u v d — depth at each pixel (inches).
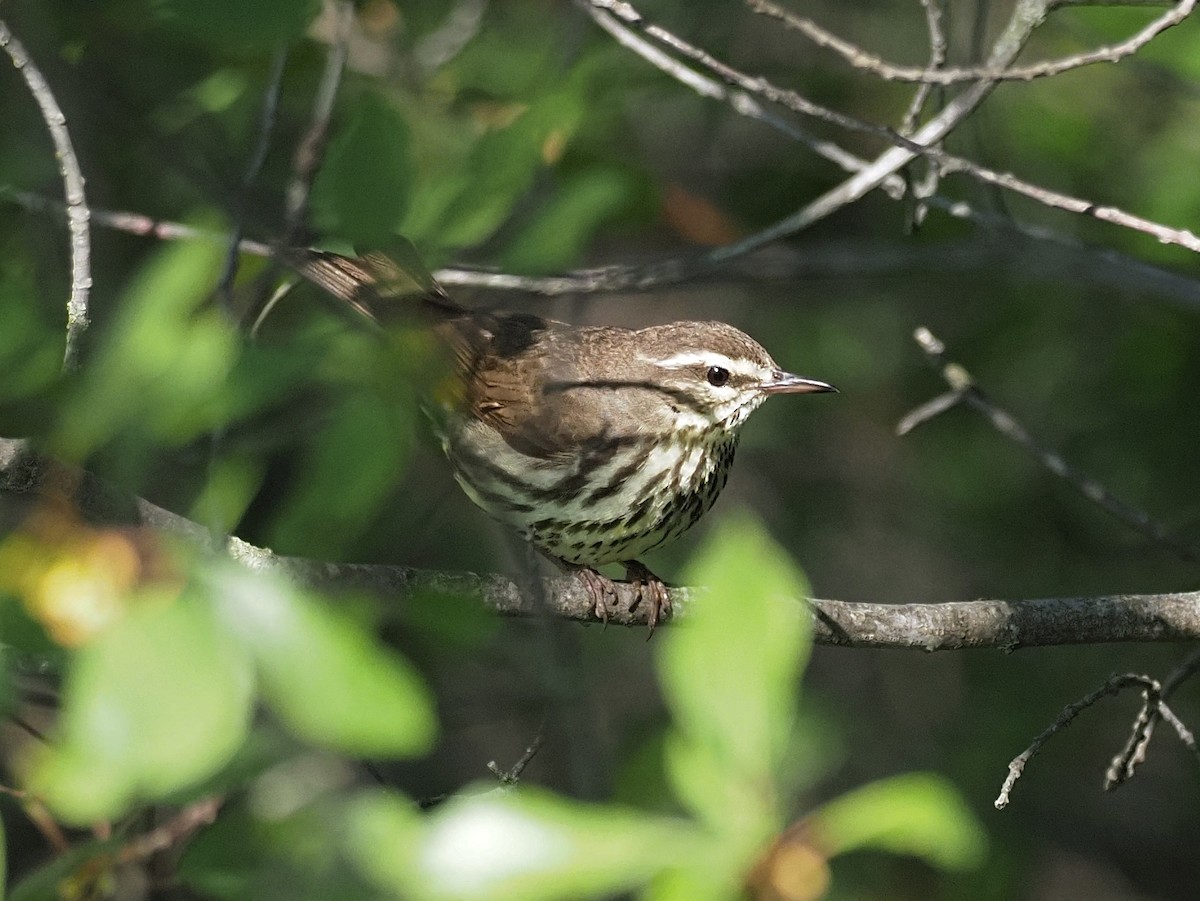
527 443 453.7
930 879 612.7
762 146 658.8
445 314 449.4
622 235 562.6
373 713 167.2
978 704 670.5
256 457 332.2
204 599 170.6
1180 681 410.9
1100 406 660.1
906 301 687.1
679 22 608.1
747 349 474.0
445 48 546.3
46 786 181.2
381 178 279.7
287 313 406.3
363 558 443.5
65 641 181.2
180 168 395.9
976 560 682.2
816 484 702.5
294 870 289.1
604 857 181.8
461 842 180.9
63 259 477.1
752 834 187.8
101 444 223.3
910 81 362.3
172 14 234.1
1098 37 542.0
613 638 652.7
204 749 163.6
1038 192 372.2
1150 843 673.0
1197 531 649.0
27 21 456.4
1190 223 557.3
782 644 191.3
